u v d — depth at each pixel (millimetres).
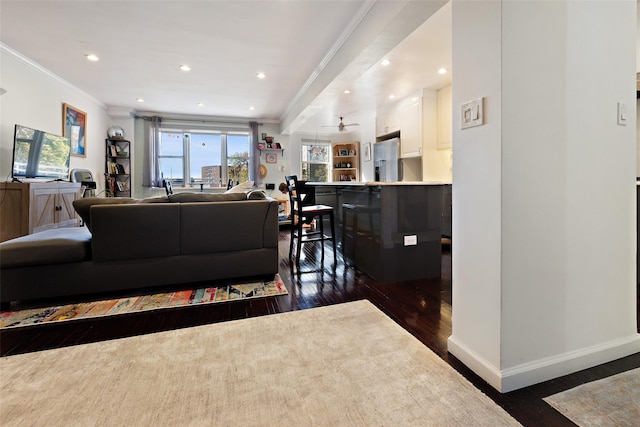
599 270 1499
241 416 1158
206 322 1975
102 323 1968
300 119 5758
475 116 1377
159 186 6480
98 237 2352
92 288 2359
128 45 3453
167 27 3059
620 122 1518
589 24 1420
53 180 4230
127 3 2666
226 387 1323
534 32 1298
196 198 2717
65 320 2010
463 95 1452
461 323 1527
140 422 1129
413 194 2910
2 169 3559
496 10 1248
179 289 2604
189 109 6312
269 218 2811
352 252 3496
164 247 2523
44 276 2260
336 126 7508
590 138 1443
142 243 2457
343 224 3785
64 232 2717
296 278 2941
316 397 1258
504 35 1233
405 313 2115
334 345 1671
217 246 2666
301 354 1580
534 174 1325
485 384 1345
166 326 1923
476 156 1391
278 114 6824
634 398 1244
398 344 1684
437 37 3012
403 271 2895
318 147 8469
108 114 6090
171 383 1352
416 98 4859
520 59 1271
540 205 1347
